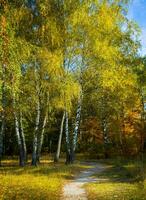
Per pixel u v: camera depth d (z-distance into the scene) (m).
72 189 19.78
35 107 34.62
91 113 64.25
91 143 69.56
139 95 49.81
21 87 29.72
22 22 24.83
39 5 20.94
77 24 29.66
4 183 20.14
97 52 30.34
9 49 16.00
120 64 32.47
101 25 30.09
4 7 15.19
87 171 32.19
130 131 56.88
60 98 31.05
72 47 30.50
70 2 28.98
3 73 17.19
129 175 26.33
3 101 29.19
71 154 36.81
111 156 63.31
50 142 76.50
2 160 54.56
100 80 32.16
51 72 29.44
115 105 51.19
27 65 29.95
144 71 44.97
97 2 29.89
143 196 16.75
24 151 35.34
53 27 26.61
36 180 22.64
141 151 55.56
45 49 28.58
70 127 57.97
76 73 31.95
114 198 16.31
